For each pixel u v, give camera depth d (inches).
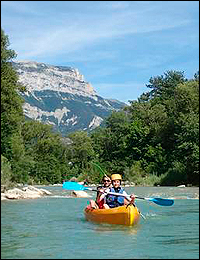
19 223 417.4
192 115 1758.1
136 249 276.5
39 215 501.7
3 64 1234.0
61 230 363.6
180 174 1701.5
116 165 2172.7
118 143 2317.9
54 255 254.8
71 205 665.0
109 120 2620.6
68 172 2667.3
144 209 596.7
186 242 303.7
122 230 366.6
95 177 2095.2
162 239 316.5
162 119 2107.5
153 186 1683.1
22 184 1352.1
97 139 2696.9
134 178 1876.2
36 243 297.6
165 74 2758.4
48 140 2738.7
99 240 310.5
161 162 1939.0
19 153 1236.5
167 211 559.8
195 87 1994.3
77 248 279.0
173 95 2436.0
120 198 454.9
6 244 292.4
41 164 2450.8
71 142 3097.9
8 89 1212.5
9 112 1219.2
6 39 1226.0
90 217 446.3
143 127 2133.4
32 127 2775.6
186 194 1042.1
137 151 2092.8
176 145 1866.4
